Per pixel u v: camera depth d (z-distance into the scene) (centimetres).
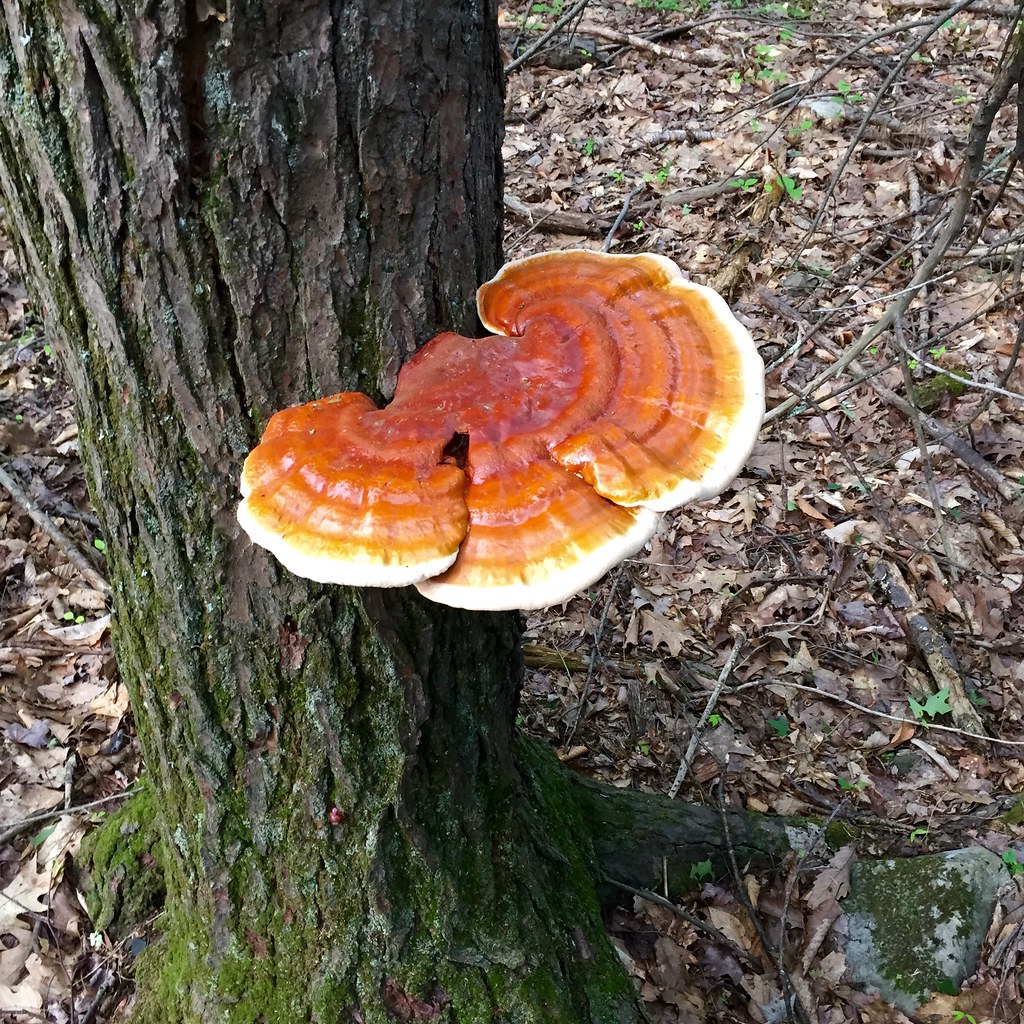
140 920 87
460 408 56
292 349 57
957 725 109
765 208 174
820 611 120
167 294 54
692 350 61
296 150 52
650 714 112
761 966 90
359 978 70
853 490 132
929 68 213
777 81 214
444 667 67
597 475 55
